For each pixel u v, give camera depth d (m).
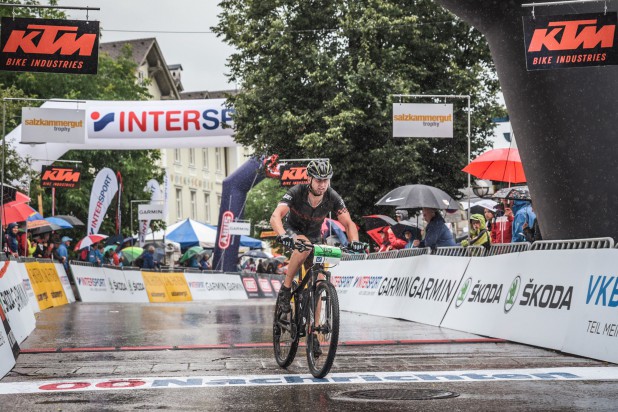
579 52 16.09
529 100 17.56
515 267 14.73
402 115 32.72
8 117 39.72
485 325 15.33
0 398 8.65
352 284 25.89
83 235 64.56
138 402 8.27
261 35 44.53
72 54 20.67
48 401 8.42
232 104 44.16
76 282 36.12
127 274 42.66
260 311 26.38
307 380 9.62
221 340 14.90
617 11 16.56
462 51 47.53
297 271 10.70
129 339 15.24
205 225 68.69
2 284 13.65
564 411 7.45
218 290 51.59
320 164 10.40
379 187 43.47
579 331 11.97
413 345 13.59
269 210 92.25
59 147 40.62
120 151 68.00
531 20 16.36
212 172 110.00
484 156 25.39
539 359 11.50
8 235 28.47
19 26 20.58
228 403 8.12
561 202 17.61
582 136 16.94
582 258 12.44
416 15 45.91
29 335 16.16
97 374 10.36
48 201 60.22
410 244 25.42
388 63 43.25
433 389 8.84
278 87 43.72
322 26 44.59
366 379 9.65
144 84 77.25
